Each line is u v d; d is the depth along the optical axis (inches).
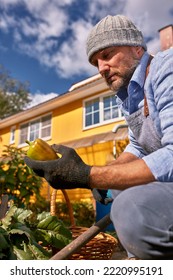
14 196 168.7
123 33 70.5
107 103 502.9
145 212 48.5
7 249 79.8
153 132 67.2
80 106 549.6
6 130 759.7
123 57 71.2
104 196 72.8
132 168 54.6
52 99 571.8
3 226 84.1
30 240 81.3
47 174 56.6
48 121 625.3
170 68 60.0
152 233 47.4
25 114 658.2
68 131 562.6
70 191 493.4
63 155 56.6
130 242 49.6
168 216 48.4
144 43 73.9
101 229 62.4
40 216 95.3
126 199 50.9
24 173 168.9
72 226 106.1
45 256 79.8
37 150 66.1
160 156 54.2
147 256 49.1
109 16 73.3
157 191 50.9
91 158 503.5
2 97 1405.0
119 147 426.6
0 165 168.2
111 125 479.2
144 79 68.9
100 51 72.0
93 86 490.6
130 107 71.0
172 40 493.7
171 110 56.9
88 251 82.5
